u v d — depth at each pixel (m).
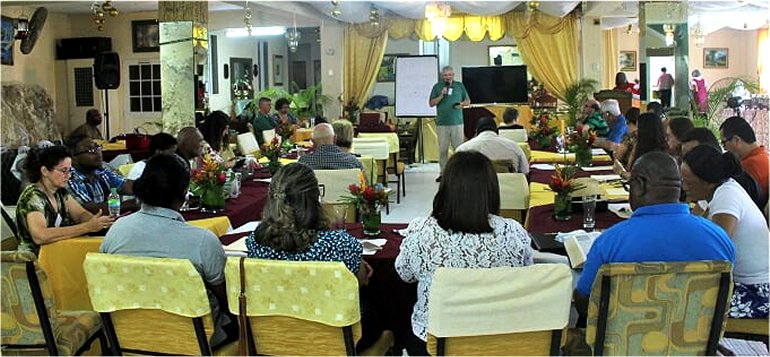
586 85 12.15
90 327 2.88
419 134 12.42
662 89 10.33
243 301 2.41
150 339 2.52
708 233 2.37
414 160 12.54
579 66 12.64
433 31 11.05
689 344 2.28
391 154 8.70
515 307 2.22
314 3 11.41
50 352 2.63
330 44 13.03
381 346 2.75
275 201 2.54
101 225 3.32
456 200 2.38
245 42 15.58
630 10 11.73
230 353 2.71
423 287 2.45
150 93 13.19
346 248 2.56
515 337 2.29
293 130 8.87
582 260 2.71
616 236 2.38
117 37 13.26
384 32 12.91
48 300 2.60
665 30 9.20
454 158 2.43
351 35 13.03
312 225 2.54
